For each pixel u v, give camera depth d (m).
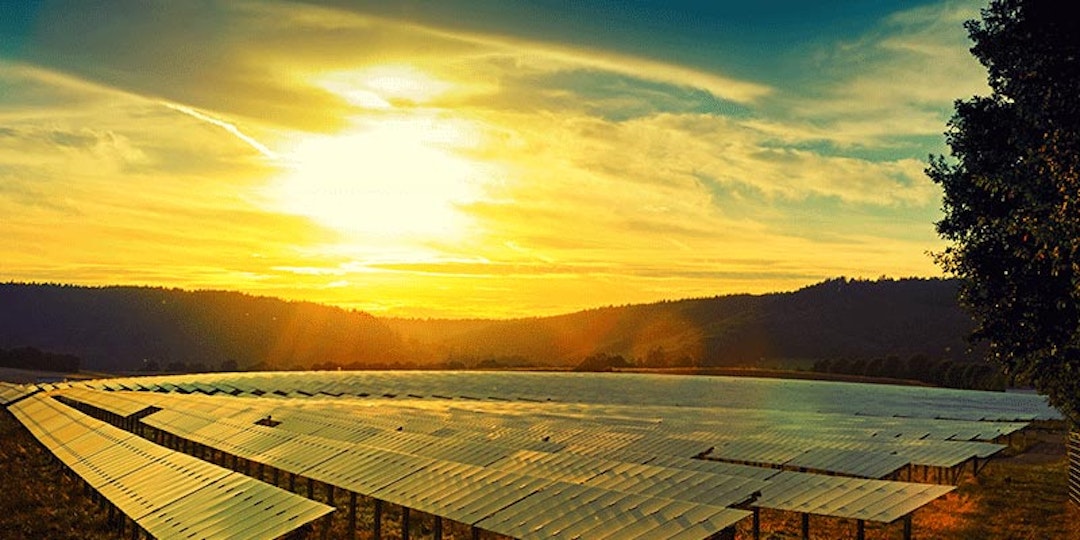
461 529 44.19
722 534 28.08
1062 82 23.86
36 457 68.12
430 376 129.75
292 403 87.56
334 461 44.91
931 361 146.62
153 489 39.28
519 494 33.62
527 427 63.31
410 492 36.94
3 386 130.25
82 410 102.75
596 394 107.31
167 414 73.81
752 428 64.62
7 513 46.16
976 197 30.92
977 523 43.12
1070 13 23.61
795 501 34.28
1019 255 26.78
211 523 31.61
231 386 117.12
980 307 31.59
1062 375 28.62
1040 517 44.62
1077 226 22.84
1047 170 24.64
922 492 33.06
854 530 42.31
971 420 82.50
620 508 30.14
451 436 58.09
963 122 31.14
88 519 44.69
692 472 38.06
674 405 98.69
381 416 69.50
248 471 58.28
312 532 42.50
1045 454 75.69
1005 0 26.69
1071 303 27.09
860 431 63.12
